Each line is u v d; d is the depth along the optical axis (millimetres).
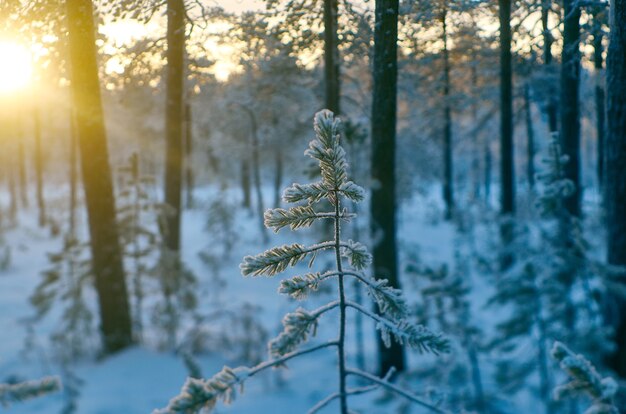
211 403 1610
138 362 8164
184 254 19250
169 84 9367
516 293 5707
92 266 8812
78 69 7508
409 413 5691
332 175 1641
